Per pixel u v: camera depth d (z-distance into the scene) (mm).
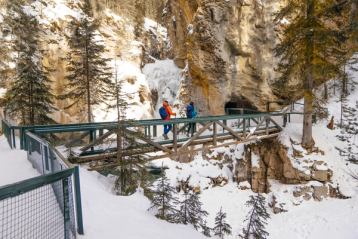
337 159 17188
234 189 17531
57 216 4059
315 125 20031
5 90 21031
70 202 4375
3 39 22594
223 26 23672
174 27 35031
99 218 5445
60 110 23891
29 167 8516
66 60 24766
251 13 22875
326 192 15734
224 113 25453
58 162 5160
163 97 32062
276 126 19000
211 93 25844
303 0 15891
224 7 23422
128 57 32438
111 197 6914
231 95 25000
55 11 28438
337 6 7445
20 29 22203
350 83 23141
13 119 19453
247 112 25984
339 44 15227
